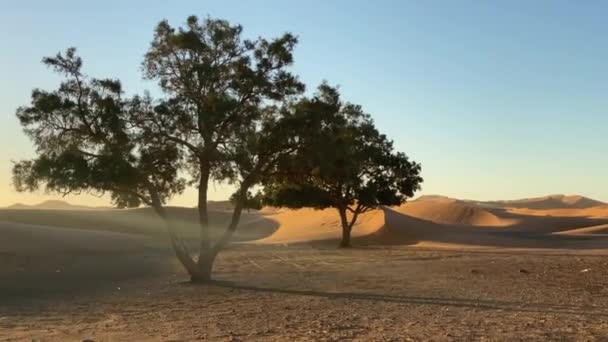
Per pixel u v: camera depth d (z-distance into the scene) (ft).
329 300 67.51
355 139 147.13
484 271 100.53
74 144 83.56
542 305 60.13
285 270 113.50
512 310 56.54
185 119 84.74
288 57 88.48
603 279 85.51
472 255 145.07
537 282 83.15
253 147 86.84
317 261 134.72
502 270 101.71
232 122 85.61
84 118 82.02
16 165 82.48
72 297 79.61
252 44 89.10
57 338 44.14
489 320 49.93
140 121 84.94
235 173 87.92
